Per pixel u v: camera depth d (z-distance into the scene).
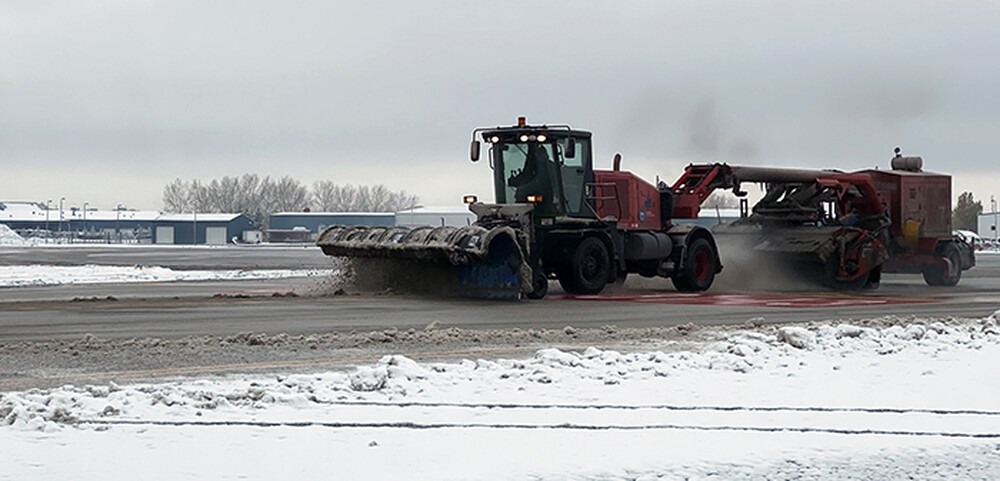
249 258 58.66
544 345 13.42
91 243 123.00
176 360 11.79
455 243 21.66
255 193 169.12
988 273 38.69
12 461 6.92
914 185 30.12
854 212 29.12
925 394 9.88
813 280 27.59
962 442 8.20
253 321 17.00
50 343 13.31
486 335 14.37
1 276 33.78
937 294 25.86
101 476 6.64
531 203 23.31
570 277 23.77
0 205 156.62
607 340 14.07
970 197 118.19
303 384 9.59
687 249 25.61
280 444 7.50
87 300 21.52
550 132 23.59
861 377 10.71
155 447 7.34
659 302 21.75
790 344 12.82
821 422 8.64
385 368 9.97
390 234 23.16
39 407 8.26
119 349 12.71
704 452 7.58
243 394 9.04
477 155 23.97
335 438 7.71
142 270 37.47
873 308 20.59
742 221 28.69
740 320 17.67
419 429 8.07
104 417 8.16
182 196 171.50
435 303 20.95
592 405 9.08
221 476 6.70
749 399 9.47
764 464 7.41
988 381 10.57
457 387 9.73
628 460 7.29
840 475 7.38
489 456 7.29
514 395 9.43
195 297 22.70
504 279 22.12
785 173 27.50
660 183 26.83
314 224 133.38
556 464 7.12
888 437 8.25
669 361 11.30
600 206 24.56
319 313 18.55
